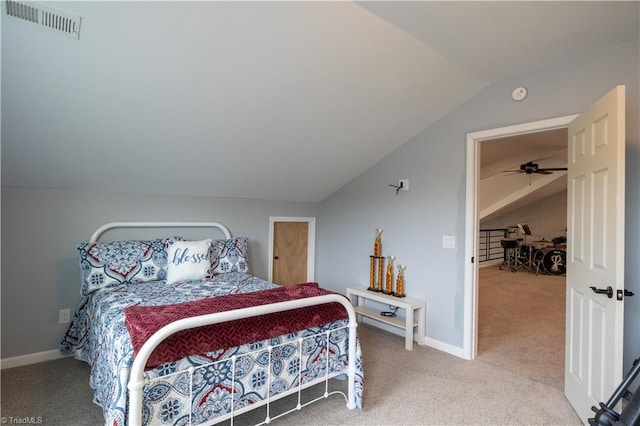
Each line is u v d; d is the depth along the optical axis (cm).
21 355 259
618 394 155
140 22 165
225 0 163
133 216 306
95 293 249
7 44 160
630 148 208
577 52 226
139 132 237
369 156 356
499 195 757
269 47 196
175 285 265
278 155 312
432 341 315
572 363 215
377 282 371
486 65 247
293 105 250
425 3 178
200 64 196
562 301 488
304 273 444
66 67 178
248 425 188
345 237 415
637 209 202
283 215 414
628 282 203
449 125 306
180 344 148
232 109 238
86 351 252
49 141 224
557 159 559
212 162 295
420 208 330
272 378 178
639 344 199
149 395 138
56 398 212
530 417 200
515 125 263
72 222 277
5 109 193
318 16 183
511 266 797
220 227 351
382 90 257
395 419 196
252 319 176
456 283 298
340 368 210
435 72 250
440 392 227
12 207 253
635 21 191
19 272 256
